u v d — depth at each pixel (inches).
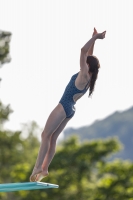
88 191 2524.6
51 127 857.5
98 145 2652.6
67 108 858.1
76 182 2598.4
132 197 2393.0
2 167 3297.2
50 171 2605.8
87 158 2640.3
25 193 2581.2
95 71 856.9
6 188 855.1
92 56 863.1
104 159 2664.9
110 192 2400.3
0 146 3174.2
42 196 2566.4
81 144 2684.5
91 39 840.3
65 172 2598.4
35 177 867.4
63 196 2586.1
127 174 2429.9
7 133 3169.3
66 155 2615.7
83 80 851.4
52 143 874.8
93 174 2659.9
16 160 3417.8
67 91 861.2
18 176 2583.7
